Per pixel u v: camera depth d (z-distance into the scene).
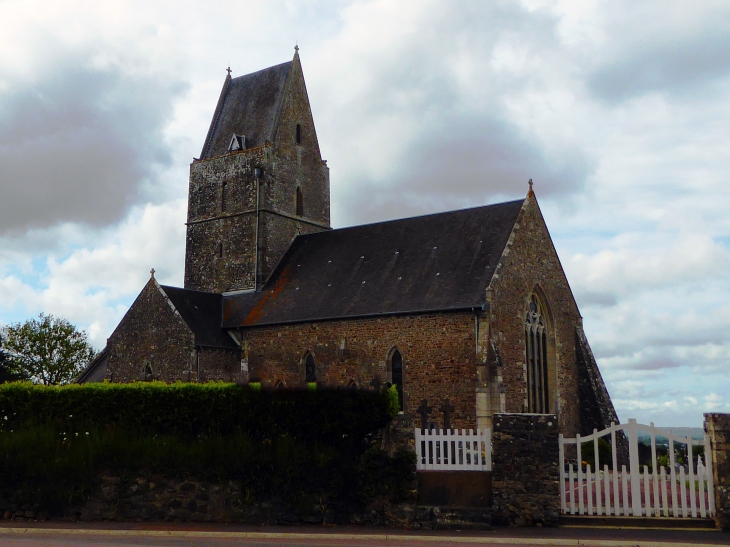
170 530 22.23
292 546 19.06
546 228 45.62
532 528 22.52
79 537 20.89
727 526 21.77
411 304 41.47
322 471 23.97
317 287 47.97
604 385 46.19
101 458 24.72
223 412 25.48
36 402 27.28
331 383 43.31
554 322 44.81
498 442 23.30
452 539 20.52
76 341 80.88
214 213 55.12
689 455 22.77
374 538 20.94
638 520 22.55
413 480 23.39
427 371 40.06
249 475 24.12
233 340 48.34
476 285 40.50
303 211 56.00
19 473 24.64
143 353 47.97
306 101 57.84
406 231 48.31
